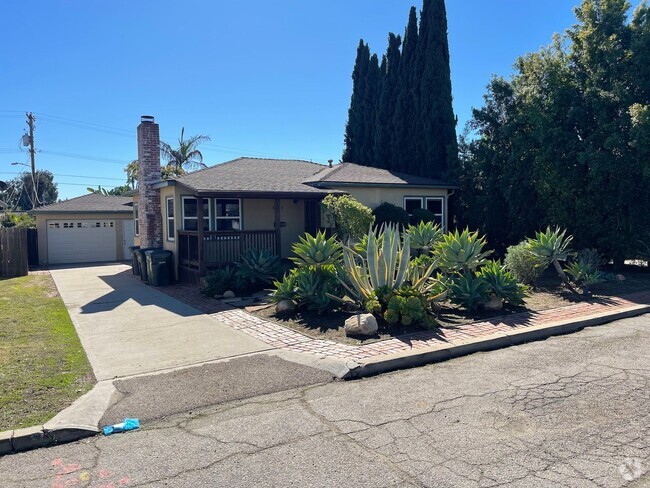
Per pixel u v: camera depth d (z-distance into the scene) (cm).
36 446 430
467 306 923
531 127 1614
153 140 1752
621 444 405
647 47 1377
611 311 932
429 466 376
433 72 2091
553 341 762
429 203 1909
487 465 375
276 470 375
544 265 1176
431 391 543
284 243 1652
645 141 1288
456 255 977
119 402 518
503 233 1834
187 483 360
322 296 915
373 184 1714
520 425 446
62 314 1020
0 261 1783
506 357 677
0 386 556
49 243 2344
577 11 1519
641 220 1421
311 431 444
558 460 380
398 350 678
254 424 462
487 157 1811
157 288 1395
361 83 2559
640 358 654
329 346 716
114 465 391
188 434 444
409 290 852
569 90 1492
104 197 2684
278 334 809
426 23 2123
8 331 843
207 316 982
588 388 539
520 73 1719
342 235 1449
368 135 2502
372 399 522
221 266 1349
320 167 1989
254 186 1439
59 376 597
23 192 5478
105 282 1562
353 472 369
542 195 1595
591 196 1476
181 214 1481
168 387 564
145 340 793
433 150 2077
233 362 662
